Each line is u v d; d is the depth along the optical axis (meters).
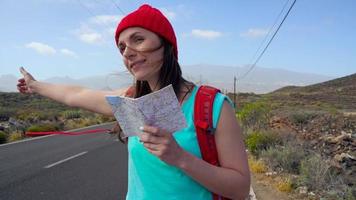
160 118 1.45
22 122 27.70
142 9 1.66
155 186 1.66
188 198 1.63
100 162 11.62
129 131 1.51
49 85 2.31
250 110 21.08
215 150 1.61
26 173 9.76
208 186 1.54
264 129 17.70
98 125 32.41
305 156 10.82
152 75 1.70
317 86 121.00
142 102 1.42
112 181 8.86
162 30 1.63
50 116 37.78
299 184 8.10
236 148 1.61
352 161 10.27
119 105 1.47
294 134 15.42
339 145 13.09
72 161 11.78
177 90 1.69
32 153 13.73
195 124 1.61
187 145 1.61
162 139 1.41
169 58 1.68
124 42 1.69
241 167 1.60
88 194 7.66
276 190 8.00
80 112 47.19
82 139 19.20
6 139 19.77
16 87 2.39
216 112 1.60
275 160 10.48
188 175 1.54
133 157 1.74
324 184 7.82
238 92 115.88
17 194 7.59
